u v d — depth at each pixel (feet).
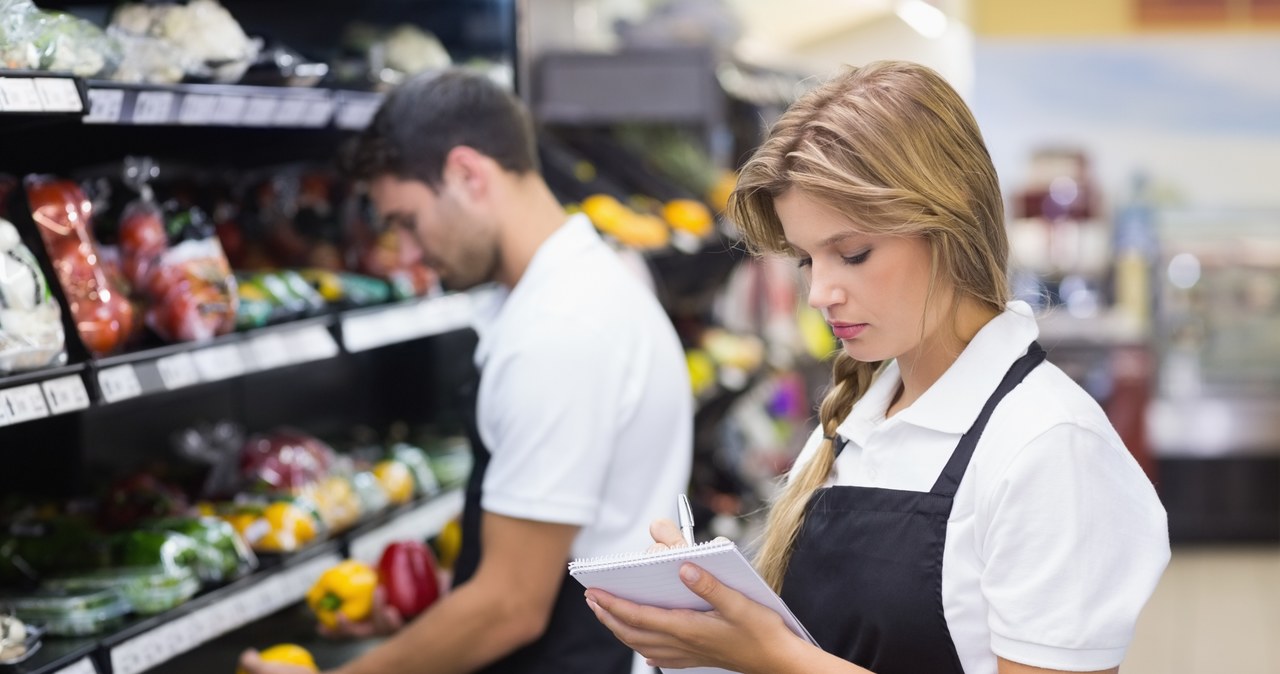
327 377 10.41
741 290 17.44
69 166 7.35
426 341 11.03
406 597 7.70
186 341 6.70
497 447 6.74
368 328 8.01
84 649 5.75
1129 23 24.50
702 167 15.30
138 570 6.39
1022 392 4.46
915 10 19.42
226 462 8.26
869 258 4.38
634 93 14.34
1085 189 23.80
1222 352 22.30
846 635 4.77
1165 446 22.47
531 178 7.07
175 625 6.31
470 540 7.03
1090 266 23.85
